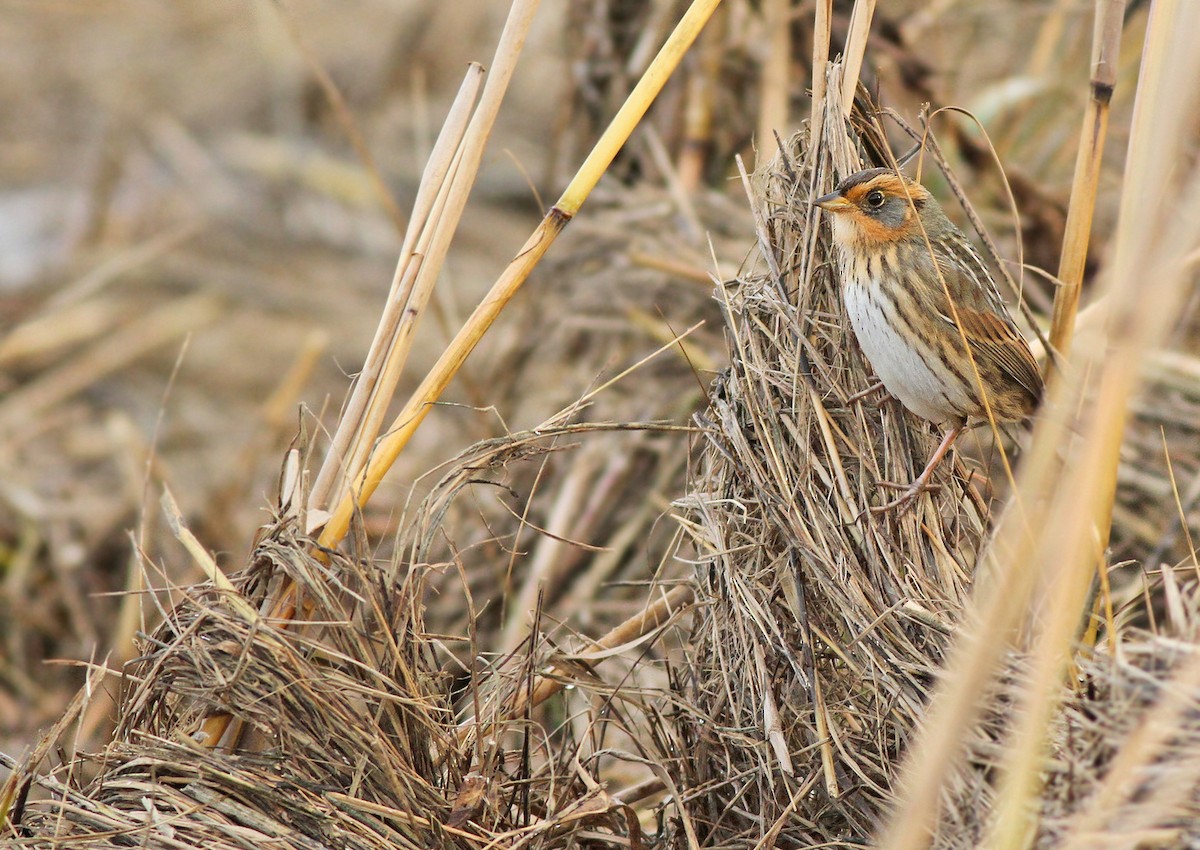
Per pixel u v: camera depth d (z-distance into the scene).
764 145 12.92
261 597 8.12
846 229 8.49
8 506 14.27
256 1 23.70
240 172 21.52
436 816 7.76
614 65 14.77
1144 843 6.30
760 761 8.05
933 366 8.57
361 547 7.97
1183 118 5.57
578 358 13.93
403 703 7.77
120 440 14.95
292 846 7.43
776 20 13.38
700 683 8.67
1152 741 6.21
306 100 22.50
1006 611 5.91
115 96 22.67
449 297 14.08
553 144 15.26
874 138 9.05
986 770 6.93
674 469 12.57
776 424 8.27
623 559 12.42
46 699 12.20
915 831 5.88
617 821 8.51
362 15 23.59
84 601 13.30
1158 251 5.69
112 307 18.48
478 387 13.77
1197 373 11.09
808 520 8.23
